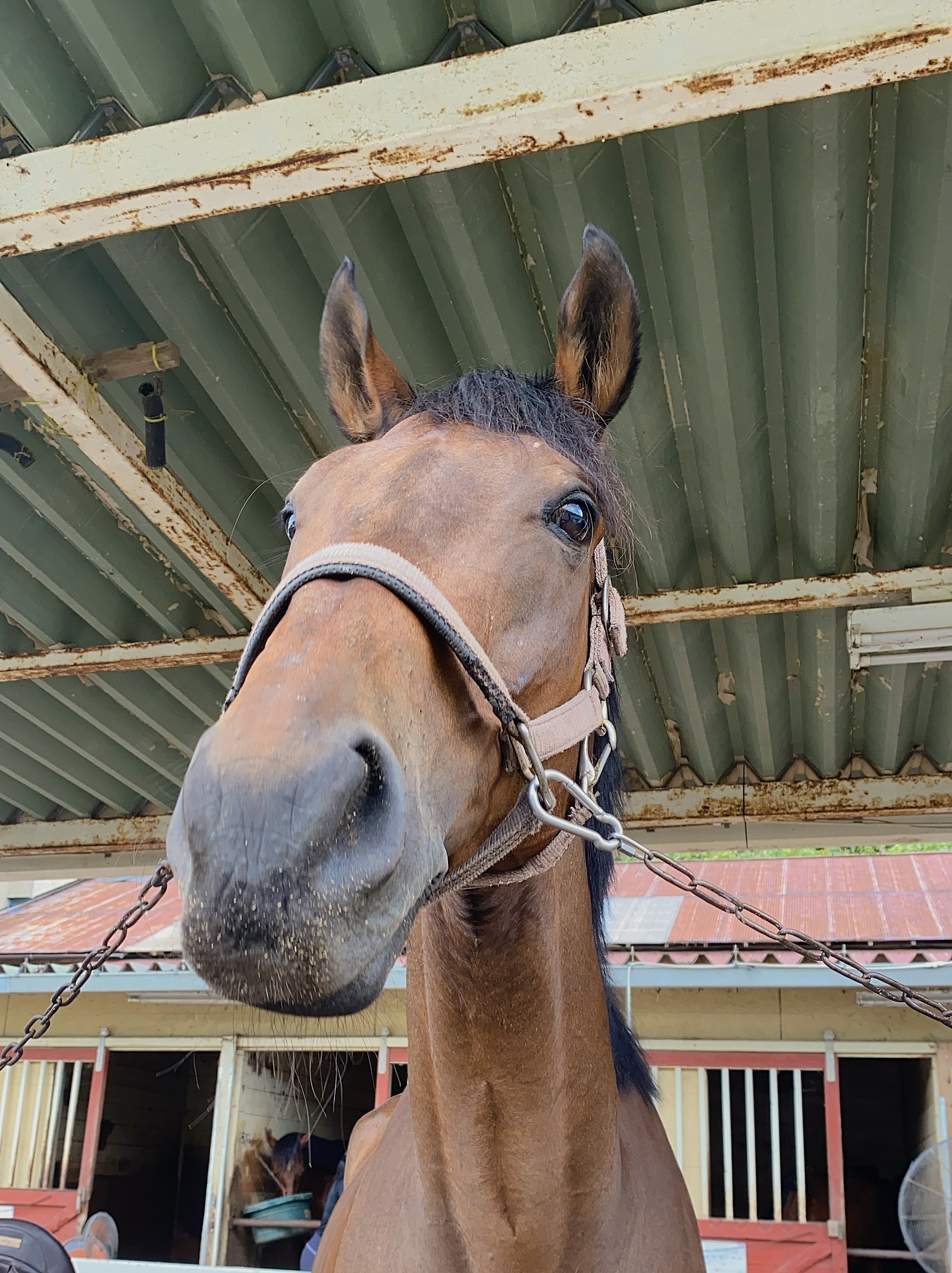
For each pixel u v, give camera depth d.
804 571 3.39
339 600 0.91
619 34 1.66
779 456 2.97
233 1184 6.16
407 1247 1.29
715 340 2.47
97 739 4.55
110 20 1.89
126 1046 6.68
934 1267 4.70
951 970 5.03
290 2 1.97
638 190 2.31
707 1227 5.35
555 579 1.11
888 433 2.80
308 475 1.20
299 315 2.55
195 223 2.34
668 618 3.32
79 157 1.88
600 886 1.48
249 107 1.81
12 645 3.96
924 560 3.22
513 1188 1.15
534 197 2.31
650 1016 5.84
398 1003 6.00
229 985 0.73
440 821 0.90
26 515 3.34
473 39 2.12
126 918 1.66
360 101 1.75
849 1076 8.24
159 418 2.70
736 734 4.22
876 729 4.04
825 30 1.56
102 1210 7.52
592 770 1.21
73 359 2.56
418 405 1.26
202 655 3.68
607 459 1.30
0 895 12.88
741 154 2.17
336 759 0.77
